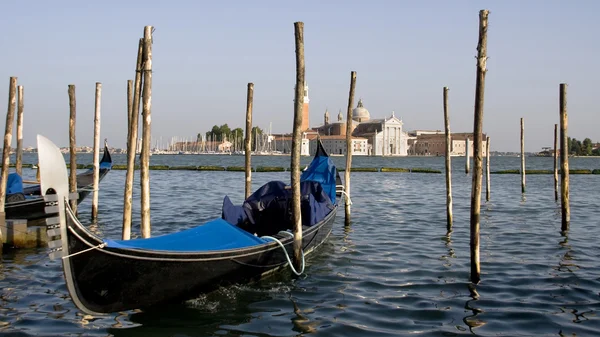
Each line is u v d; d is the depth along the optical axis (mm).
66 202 7367
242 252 9680
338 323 8391
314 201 13086
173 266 8578
